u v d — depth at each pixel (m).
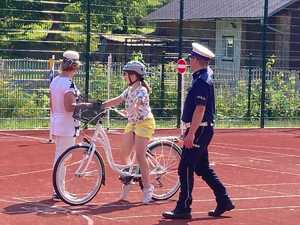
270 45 61.06
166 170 17.98
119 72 39.50
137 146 17.34
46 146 28.97
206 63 16.05
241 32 56.38
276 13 60.72
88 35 37.38
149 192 17.53
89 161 17.16
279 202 18.11
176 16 64.19
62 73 17.67
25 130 35.56
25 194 18.34
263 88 41.25
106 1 49.75
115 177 21.30
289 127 41.84
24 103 37.38
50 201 17.48
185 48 51.19
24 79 37.31
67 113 17.55
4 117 37.16
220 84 43.06
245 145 31.89
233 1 63.38
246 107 43.03
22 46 52.75
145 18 65.75
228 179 21.67
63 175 16.89
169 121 40.31
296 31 61.28
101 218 15.70
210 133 16.19
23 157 25.52
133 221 15.48
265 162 26.06
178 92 38.66
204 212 16.69
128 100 17.44
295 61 60.59
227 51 62.66
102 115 17.61
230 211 16.84
